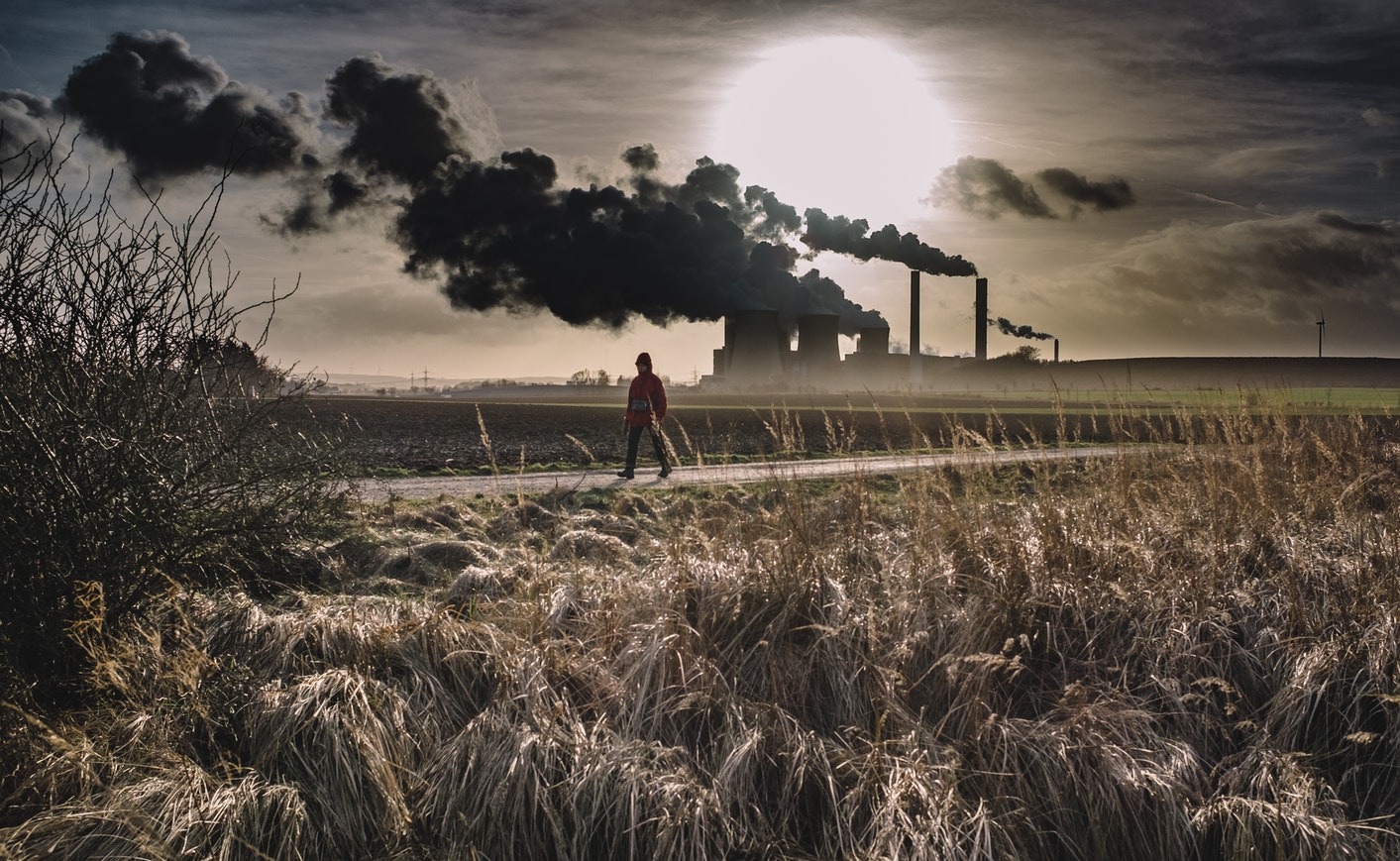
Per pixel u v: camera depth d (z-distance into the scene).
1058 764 4.39
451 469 18.72
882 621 5.14
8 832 3.49
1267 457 7.50
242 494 5.36
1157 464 7.36
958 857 3.89
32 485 4.21
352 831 3.93
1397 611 5.24
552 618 5.34
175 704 4.34
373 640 4.92
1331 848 4.04
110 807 3.62
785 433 6.50
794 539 5.74
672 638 4.92
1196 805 4.34
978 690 4.73
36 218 4.32
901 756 4.43
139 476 4.50
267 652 4.87
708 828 3.98
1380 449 8.54
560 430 40.44
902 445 25.02
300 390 5.64
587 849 3.98
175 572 4.85
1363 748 4.72
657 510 8.00
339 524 7.97
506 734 4.34
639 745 4.33
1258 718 4.94
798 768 4.34
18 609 4.21
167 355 4.71
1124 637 5.38
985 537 5.98
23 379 4.24
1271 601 5.60
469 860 3.88
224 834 3.62
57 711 4.31
